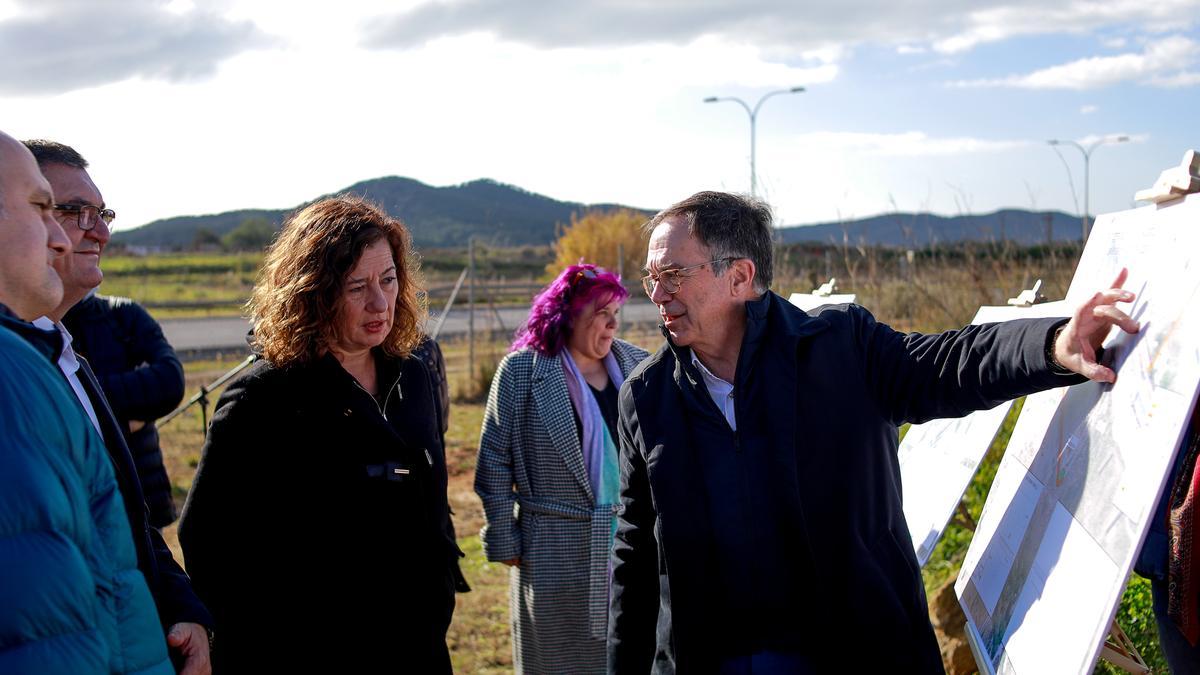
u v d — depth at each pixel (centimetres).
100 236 240
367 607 238
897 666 206
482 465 354
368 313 242
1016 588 188
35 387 140
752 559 214
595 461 339
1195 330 142
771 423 212
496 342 1396
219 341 2000
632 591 244
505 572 576
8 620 127
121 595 154
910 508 276
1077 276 216
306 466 236
